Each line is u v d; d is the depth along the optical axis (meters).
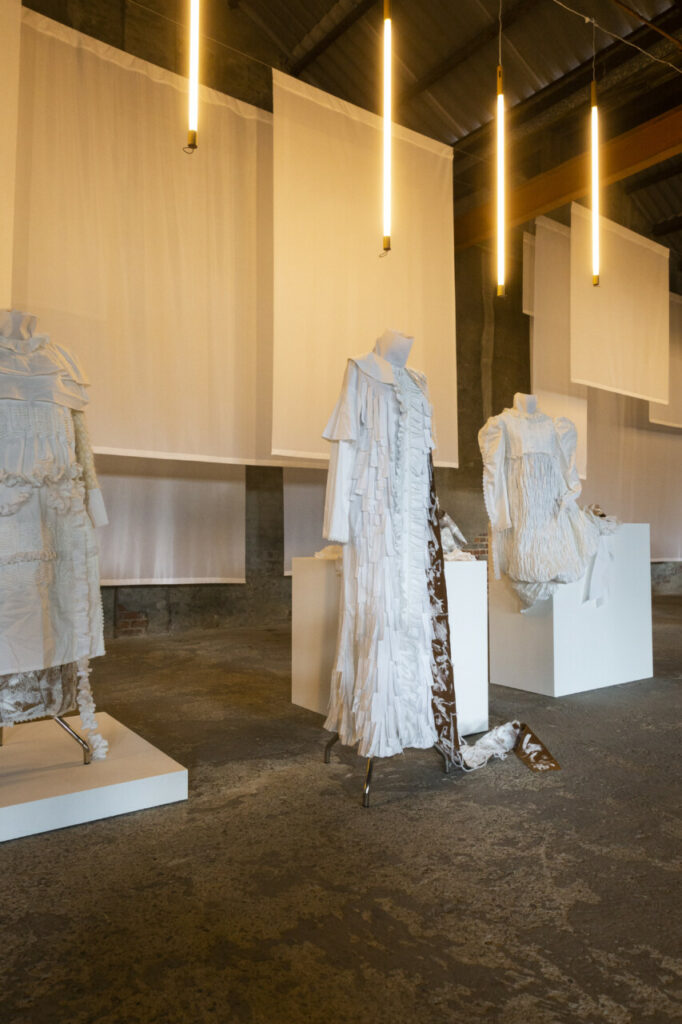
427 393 2.73
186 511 6.91
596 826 2.25
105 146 5.14
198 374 5.55
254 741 3.17
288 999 1.39
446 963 1.51
